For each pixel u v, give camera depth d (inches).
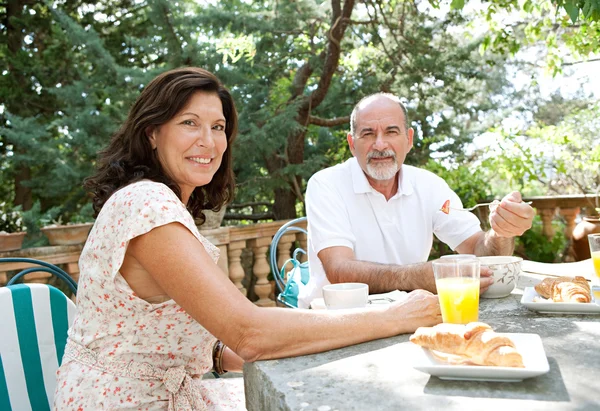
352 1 236.1
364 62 281.3
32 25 339.6
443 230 92.7
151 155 57.2
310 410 33.8
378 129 87.4
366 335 46.4
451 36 277.7
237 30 229.3
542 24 207.3
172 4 218.8
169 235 46.1
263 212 312.5
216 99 58.4
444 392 34.9
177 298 45.7
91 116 241.9
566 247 229.5
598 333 44.5
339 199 89.7
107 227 48.9
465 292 46.8
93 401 49.7
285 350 44.5
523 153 226.1
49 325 62.6
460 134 352.5
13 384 58.5
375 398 34.8
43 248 149.2
